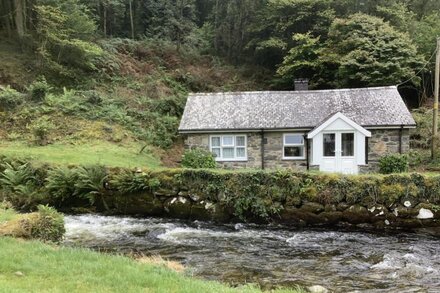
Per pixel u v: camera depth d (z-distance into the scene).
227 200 14.91
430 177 13.73
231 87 34.62
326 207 14.14
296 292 6.67
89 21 31.77
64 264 6.60
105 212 16.20
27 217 9.33
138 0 42.44
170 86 32.91
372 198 13.88
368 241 12.24
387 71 28.36
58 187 16.12
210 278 8.41
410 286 8.02
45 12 27.66
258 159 21.22
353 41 29.36
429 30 32.12
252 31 36.84
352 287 7.95
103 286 5.65
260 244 11.82
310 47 31.53
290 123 20.81
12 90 25.08
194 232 13.34
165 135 26.00
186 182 15.57
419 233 13.28
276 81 33.91
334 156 20.06
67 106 25.27
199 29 43.41
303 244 11.85
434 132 21.88
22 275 5.96
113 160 19.86
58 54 29.69
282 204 14.53
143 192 15.91
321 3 32.94
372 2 32.81
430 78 31.22
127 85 30.84
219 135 21.38
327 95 22.62
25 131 23.09
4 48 29.05
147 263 7.48
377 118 20.28
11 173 16.59
